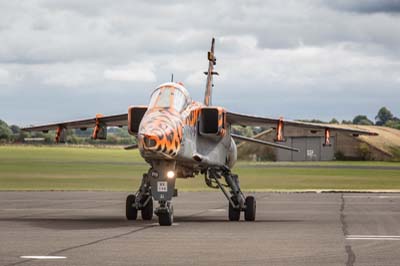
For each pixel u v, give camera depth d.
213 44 44.91
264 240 25.42
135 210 34.84
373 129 188.12
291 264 19.86
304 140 175.12
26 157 163.50
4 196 56.12
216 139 36.91
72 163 131.12
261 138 173.88
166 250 22.44
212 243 24.38
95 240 25.05
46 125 41.06
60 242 24.36
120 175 94.50
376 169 118.56
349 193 62.66
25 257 20.66
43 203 48.06
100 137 40.09
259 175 97.88
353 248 23.20
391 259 20.81
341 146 174.25
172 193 31.70
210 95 45.00
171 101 32.56
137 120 34.38
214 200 52.66
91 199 52.72
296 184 79.06
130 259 20.50
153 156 30.34
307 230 29.36
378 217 36.72
